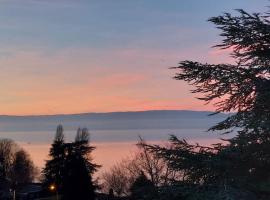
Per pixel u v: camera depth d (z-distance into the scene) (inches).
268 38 433.1
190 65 440.8
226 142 454.3
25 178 4276.6
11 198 3393.2
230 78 429.7
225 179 405.1
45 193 2915.8
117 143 5861.2
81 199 2065.7
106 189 2330.2
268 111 422.0
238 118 428.8
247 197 395.5
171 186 414.6
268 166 417.4
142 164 1836.9
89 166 2640.3
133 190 442.9
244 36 435.2
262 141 421.4
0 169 3688.5
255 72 427.2
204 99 446.9
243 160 418.0
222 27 443.5
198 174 415.8
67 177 2126.0
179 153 428.5
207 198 395.2
